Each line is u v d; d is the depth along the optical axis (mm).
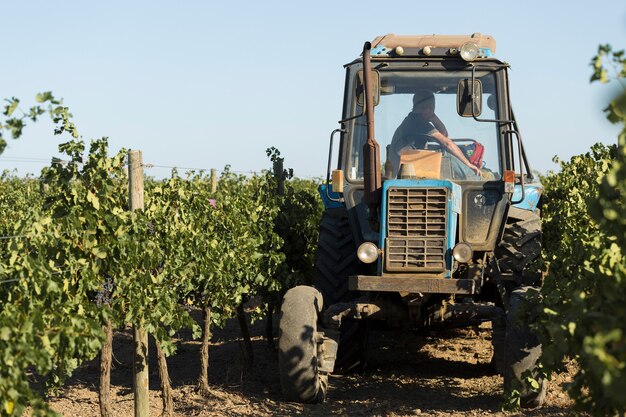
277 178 13406
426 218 8531
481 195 9297
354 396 9250
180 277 9109
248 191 13391
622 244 4582
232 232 10523
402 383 9883
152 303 7895
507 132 9320
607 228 4367
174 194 9703
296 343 8547
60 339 6023
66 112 6949
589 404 4957
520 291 8492
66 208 7230
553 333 5039
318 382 8734
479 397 9117
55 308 6168
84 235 7121
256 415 8414
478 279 8688
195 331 8125
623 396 3354
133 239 7383
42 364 5270
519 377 8008
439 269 8477
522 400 8227
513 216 9789
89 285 6980
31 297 5883
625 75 3934
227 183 16609
